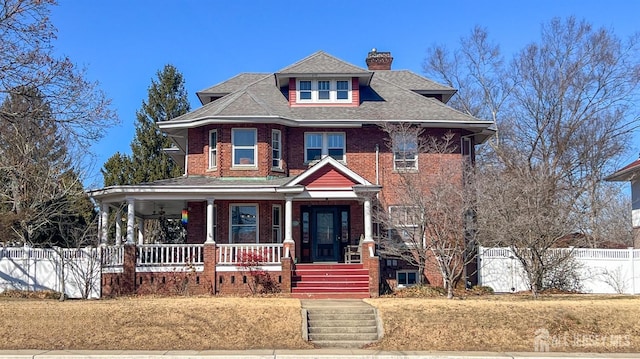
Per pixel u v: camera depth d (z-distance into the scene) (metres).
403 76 35.09
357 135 29.41
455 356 15.73
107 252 25.66
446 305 19.25
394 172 28.98
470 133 30.72
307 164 29.28
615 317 18.53
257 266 25.20
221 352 16.16
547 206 22.64
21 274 25.36
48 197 32.47
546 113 41.88
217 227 28.11
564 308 19.03
